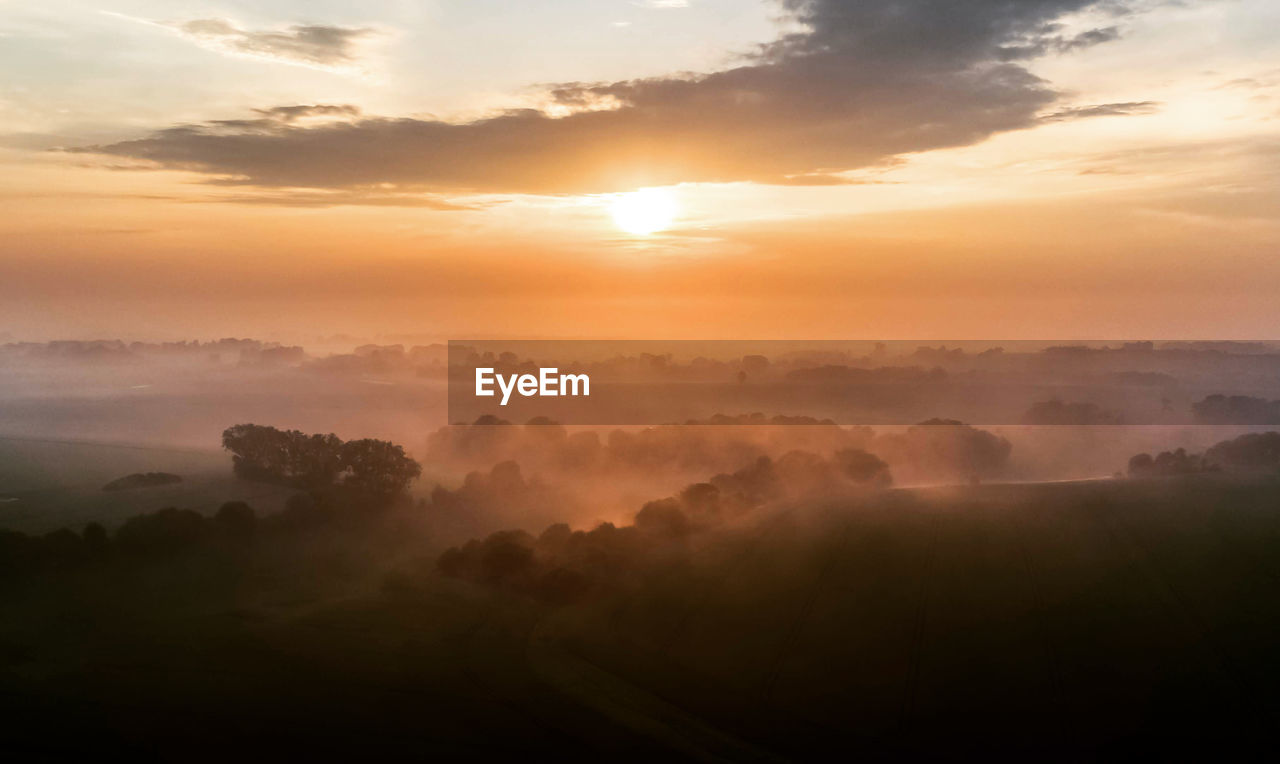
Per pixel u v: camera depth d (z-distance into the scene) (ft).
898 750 121.29
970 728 125.70
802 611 168.96
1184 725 124.16
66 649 151.53
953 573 184.55
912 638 154.51
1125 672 138.62
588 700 137.28
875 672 143.02
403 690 138.31
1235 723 124.26
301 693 135.64
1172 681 135.23
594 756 118.93
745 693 139.23
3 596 173.78
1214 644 146.20
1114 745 120.06
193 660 147.74
